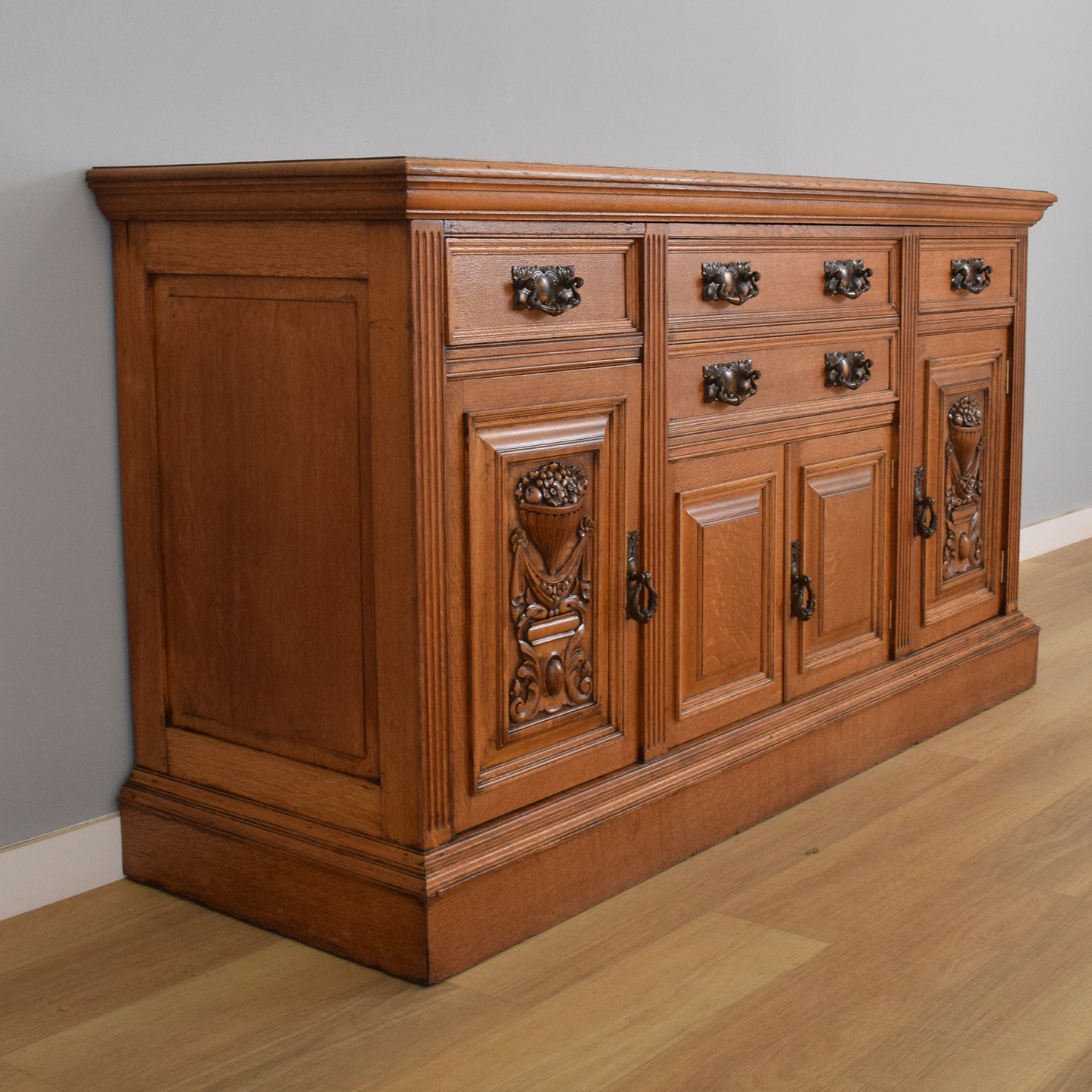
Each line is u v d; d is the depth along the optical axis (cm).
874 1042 171
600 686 215
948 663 294
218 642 210
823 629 264
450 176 174
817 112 373
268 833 203
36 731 213
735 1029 174
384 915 189
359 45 249
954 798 255
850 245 256
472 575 190
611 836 213
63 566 213
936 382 287
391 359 179
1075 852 229
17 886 210
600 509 210
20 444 206
